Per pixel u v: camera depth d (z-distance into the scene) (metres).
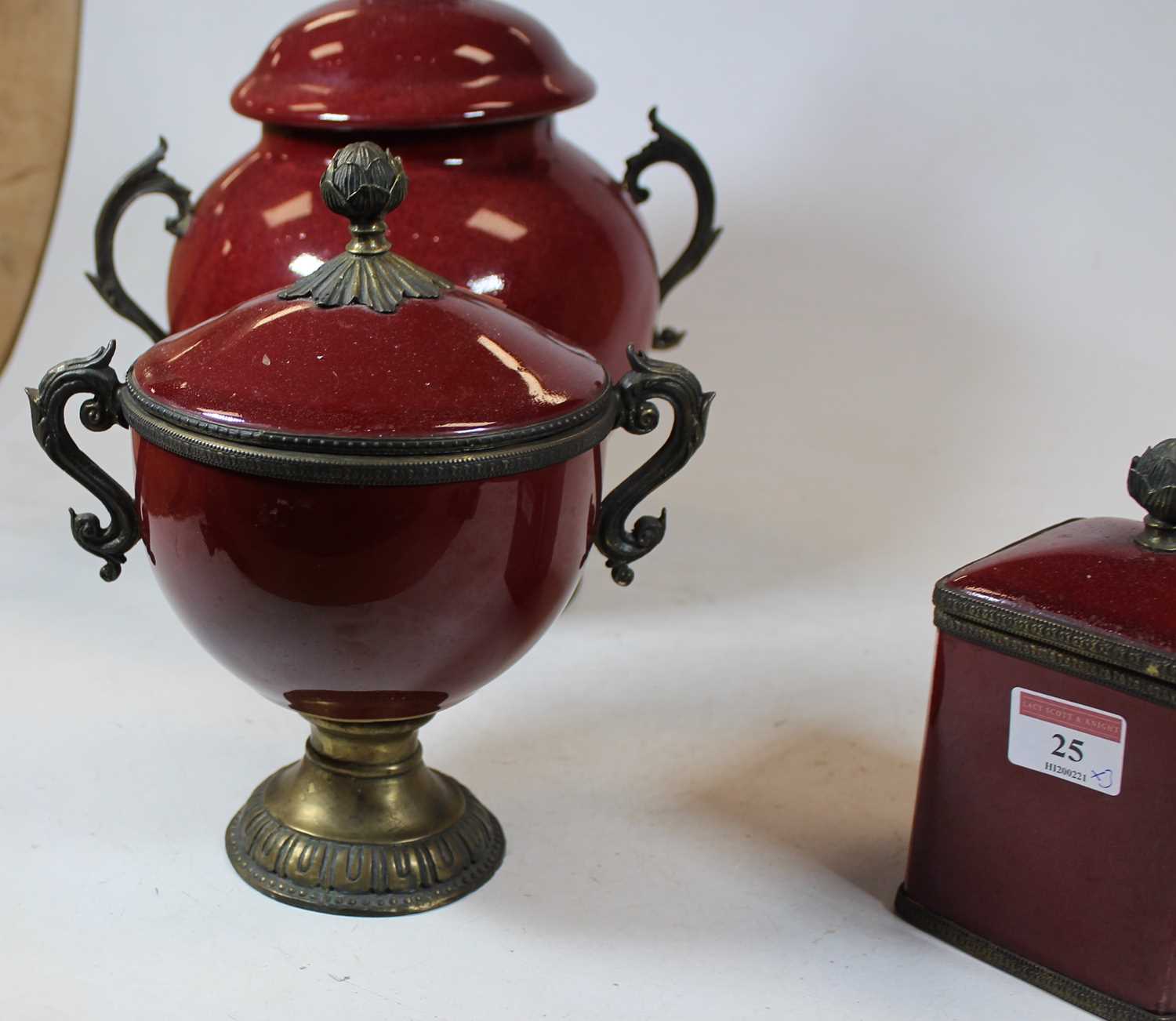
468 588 0.76
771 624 1.05
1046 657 0.76
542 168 0.98
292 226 0.95
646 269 1.02
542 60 0.98
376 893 0.82
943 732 0.80
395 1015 0.77
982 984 0.80
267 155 0.99
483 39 0.96
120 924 0.81
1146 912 0.76
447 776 0.89
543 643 1.03
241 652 0.79
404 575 0.75
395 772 0.84
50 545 1.10
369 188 0.76
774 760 0.94
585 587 1.08
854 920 0.83
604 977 0.79
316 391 0.74
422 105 0.94
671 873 0.85
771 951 0.81
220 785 0.90
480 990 0.78
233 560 0.75
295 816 0.84
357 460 0.73
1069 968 0.79
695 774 0.92
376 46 0.95
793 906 0.84
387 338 0.75
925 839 0.82
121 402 0.78
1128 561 0.77
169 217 1.03
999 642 0.77
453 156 0.96
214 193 1.00
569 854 0.86
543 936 0.81
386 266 0.78
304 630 0.76
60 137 1.35
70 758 0.91
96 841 0.86
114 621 1.03
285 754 0.92
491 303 0.80
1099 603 0.76
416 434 0.73
